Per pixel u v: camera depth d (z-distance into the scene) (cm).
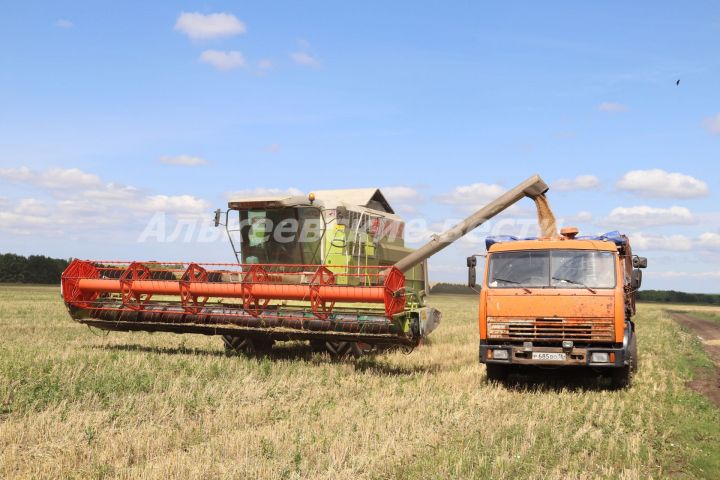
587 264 1245
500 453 742
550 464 726
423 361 1559
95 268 1598
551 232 1554
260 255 1705
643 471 721
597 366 1197
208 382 1111
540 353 1213
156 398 981
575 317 1209
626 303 1373
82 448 730
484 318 1258
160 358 1358
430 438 792
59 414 865
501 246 1302
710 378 1543
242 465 677
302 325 1391
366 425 855
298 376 1226
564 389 1198
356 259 1747
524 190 1538
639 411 1018
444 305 5519
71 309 1559
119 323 1537
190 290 1458
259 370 1250
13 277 10025
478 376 1331
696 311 6975
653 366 1603
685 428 917
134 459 721
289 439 779
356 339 1377
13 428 785
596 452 780
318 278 1541
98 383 1048
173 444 771
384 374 1331
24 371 1112
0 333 1942
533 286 1242
